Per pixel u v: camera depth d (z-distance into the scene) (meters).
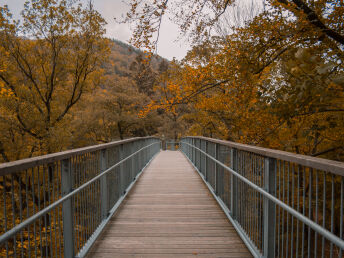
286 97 4.45
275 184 2.42
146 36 5.61
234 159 3.82
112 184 4.58
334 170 1.41
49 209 2.12
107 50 16.67
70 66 16.38
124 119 32.03
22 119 13.91
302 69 3.74
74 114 20.06
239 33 6.05
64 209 2.55
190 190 6.34
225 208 4.41
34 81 15.33
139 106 35.44
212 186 5.98
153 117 37.50
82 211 3.06
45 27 14.52
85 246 3.02
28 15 14.01
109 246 3.24
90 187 3.35
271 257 2.53
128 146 6.27
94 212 3.51
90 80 17.55
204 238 3.47
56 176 2.44
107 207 4.14
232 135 13.55
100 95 30.08
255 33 5.50
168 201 5.36
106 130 30.92
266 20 5.25
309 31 4.86
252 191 3.08
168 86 10.60
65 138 14.63
